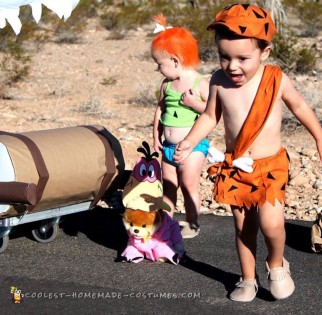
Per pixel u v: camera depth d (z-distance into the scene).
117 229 6.51
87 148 5.95
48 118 12.49
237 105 4.73
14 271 5.48
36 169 5.57
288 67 16.20
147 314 4.75
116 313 4.76
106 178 6.03
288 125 11.10
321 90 13.80
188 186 6.12
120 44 22.83
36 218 5.83
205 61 18.31
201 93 6.00
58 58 20.00
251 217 4.84
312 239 5.83
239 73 4.60
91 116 12.70
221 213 7.34
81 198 6.03
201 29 18.95
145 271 5.47
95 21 27.97
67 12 4.12
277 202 4.70
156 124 6.25
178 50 5.97
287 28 18.61
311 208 7.54
